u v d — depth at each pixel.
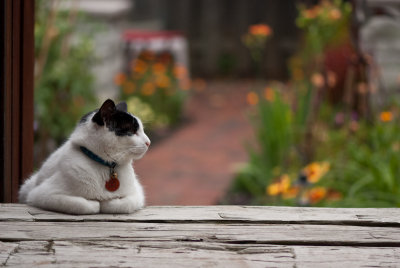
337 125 7.66
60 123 7.90
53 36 7.59
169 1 18.94
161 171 8.49
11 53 3.81
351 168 6.32
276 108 7.58
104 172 3.39
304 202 5.49
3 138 3.75
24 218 3.30
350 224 3.33
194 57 18.83
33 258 2.80
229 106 14.02
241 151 9.77
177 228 3.21
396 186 5.78
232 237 3.08
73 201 3.33
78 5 8.98
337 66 7.86
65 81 7.86
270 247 2.98
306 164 7.05
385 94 8.00
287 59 18.11
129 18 18.55
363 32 8.62
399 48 8.60
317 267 2.76
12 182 3.92
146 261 2.79
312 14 7.91
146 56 13.25
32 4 4.04
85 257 2.82
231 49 18.66
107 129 3.31
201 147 10.05
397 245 3.03
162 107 12.03
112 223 3.26
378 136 6.81
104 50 10.23
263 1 18.28
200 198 7.16
